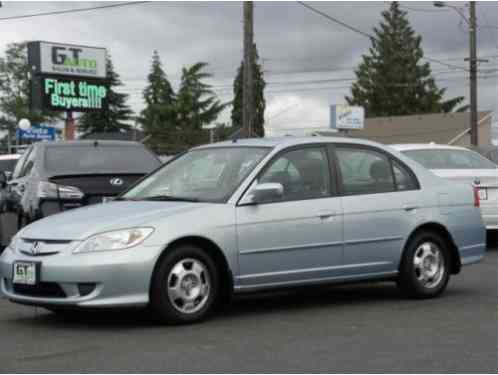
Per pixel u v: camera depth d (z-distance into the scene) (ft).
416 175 30.81
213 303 26.14
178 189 28.12
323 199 28.17
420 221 30.22
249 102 86.33
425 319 26.89
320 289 33.22
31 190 38.68
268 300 30.63
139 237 24.66
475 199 32.17
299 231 27.43
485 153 84.17
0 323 26.68
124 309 28.50
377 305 29.48
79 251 24.35
